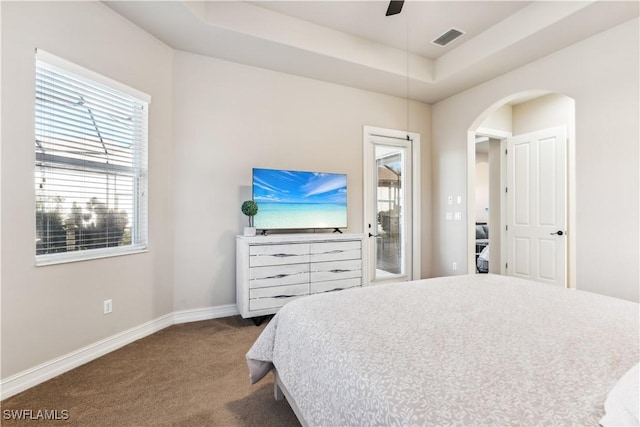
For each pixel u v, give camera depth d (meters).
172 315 3.05
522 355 0.98
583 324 1.25
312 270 3.17
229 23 2.72
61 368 2.12
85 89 2.35
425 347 1.05
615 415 0.66
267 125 3.48
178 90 3.08
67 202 2.26
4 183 1.86
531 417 0.70
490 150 4.97
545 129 4.19
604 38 2.70
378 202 4.20
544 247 4.17
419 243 4.45
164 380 2.01
